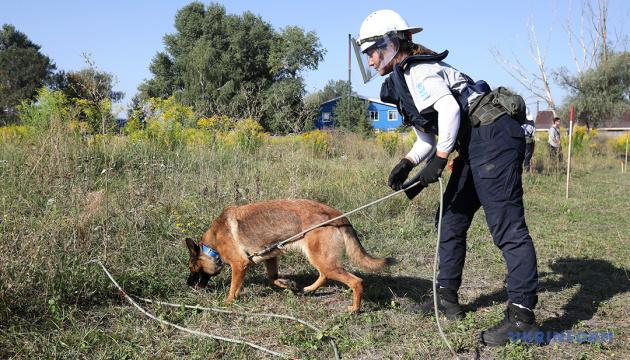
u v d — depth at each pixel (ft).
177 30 160.35
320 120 119.34
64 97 32.37
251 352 11.33
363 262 13.74
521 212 11.76
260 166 30.12
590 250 21.02
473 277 17.34
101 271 14.29
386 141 54.29
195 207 20.85
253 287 15.64
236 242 14.16
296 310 13.80
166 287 14.84
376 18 12.03
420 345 11.74
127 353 10.98
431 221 25.03
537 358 11.28
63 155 22.59
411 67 11.71
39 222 15.97
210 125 38.04
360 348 11.64
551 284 16.70
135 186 20.88
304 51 142.00
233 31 147.23
